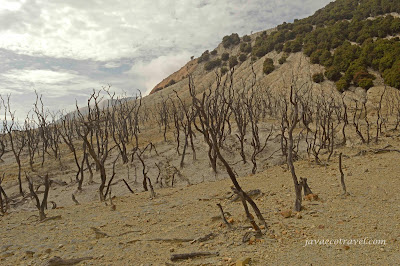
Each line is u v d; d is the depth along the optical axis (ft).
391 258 16.37
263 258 17.85
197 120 149.69
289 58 328.49
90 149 49.75
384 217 23.35
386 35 278.67
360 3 406.82
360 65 232.94
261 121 134.72
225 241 21.49
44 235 28.27
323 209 26.81
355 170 44.73
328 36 315.37
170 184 72.49
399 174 37.86
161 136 130.52
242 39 555.28
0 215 43.47
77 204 49.03
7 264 21.33
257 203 31.91
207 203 35.53
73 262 19.97
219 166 79.36
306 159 66.18
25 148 142.10
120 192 66.74
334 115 128.98
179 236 23.56
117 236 25.48
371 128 89.40
